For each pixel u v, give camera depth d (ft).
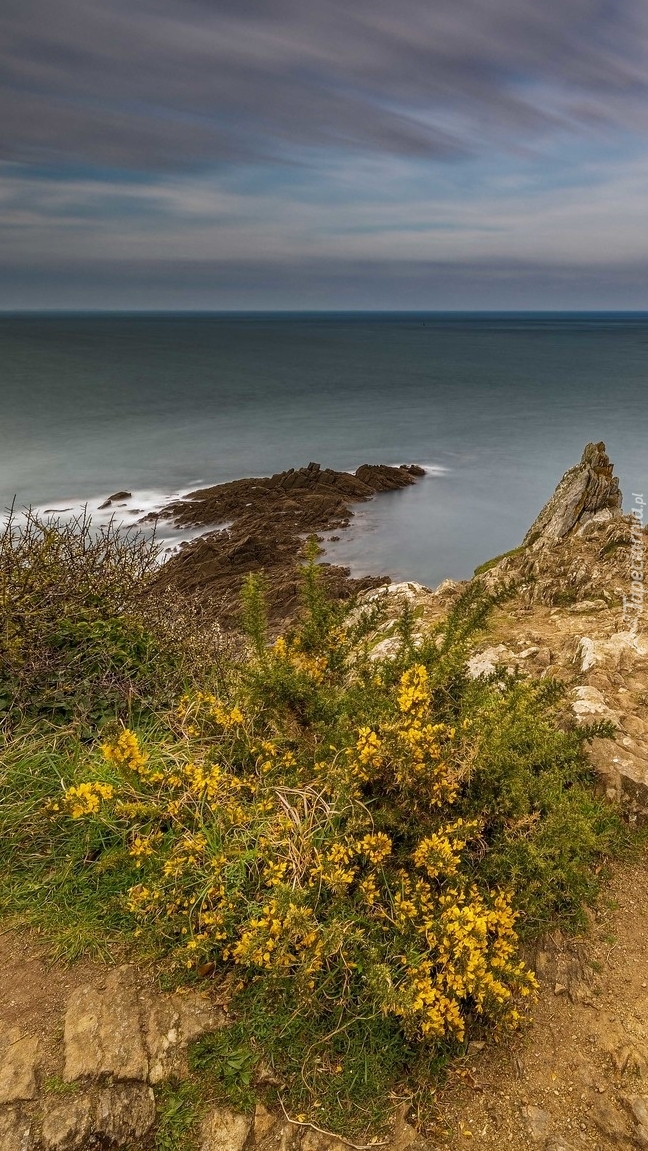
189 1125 7.95
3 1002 9.00
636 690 16.25
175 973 9.36
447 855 9.64
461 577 67.00
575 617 22.26
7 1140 7.59
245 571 62.90
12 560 15.40
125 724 13.80
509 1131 8.27
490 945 9.62
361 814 10.36
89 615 15.40
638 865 11.93
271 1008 8.89
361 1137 8.09
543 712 13.50
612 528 27.78
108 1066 8.26
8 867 10.84
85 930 9.89
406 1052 8.84
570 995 9.82
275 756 11.84
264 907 9.36
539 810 11.13
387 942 9.59
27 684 13.70
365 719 11.43
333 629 13.98
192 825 10.96
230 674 14.84
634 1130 8.20
